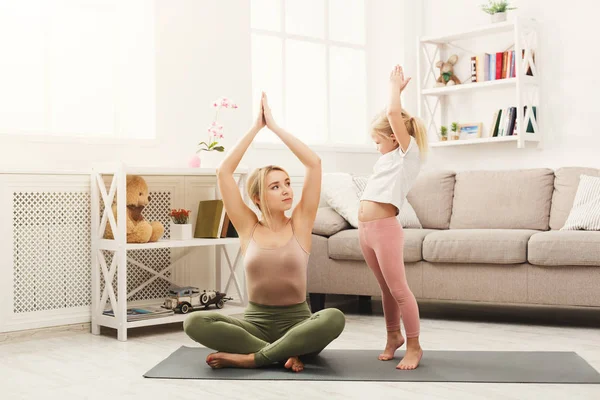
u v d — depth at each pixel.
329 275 4.40
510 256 3.86
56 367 2.99
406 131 2.89
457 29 5.36
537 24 4.93
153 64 4.25
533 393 2.43
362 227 2.94
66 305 3.89
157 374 2.79
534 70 4.91
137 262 4.04
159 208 4.23
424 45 5.40
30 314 3.75
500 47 5.13
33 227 3.77
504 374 2.70
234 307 4.13
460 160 5.35
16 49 3.94
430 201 4.81
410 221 4.67
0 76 3.89
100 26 4.24
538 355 3.05
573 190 4.36
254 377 2.71
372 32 5.66
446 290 4.08
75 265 3.92
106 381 2.72
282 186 2.94
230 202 2.98
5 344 3.56
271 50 5.05
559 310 4.50
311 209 2.95
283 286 2.88
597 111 4.71
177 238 3.98
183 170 3.92
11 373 2.90
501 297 3.93
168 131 4.31
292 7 5.20
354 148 5.38
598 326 3.84
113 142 4.07
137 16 4.30
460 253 3.98
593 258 3.65
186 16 4.39
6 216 3.67
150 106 4.27
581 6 4.77
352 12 5.60
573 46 4.81
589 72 4.74
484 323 3.99
